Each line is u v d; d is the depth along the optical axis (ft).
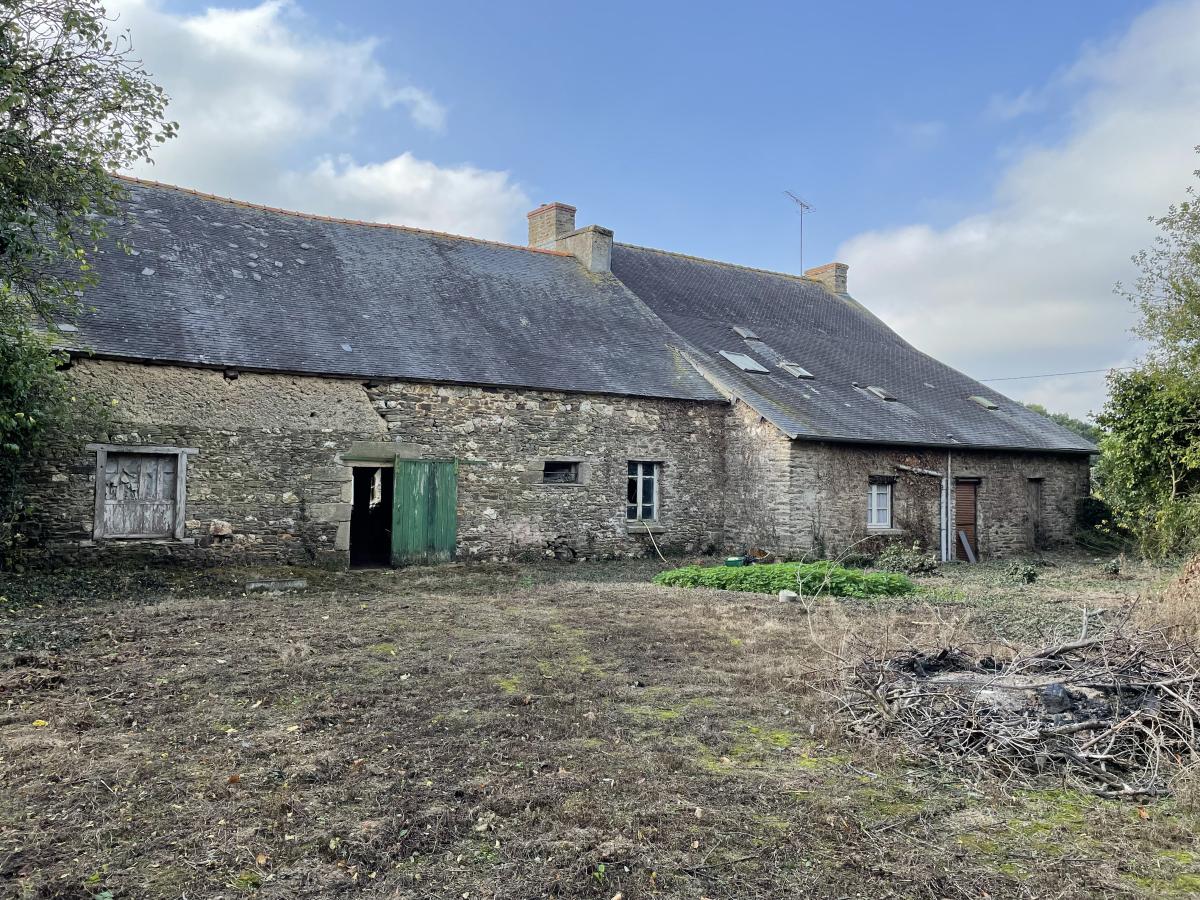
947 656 19.42
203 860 10.89
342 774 13.73
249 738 15.33
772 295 73.56
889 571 44.24
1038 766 14.47
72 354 33.60
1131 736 14.80
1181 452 46.50
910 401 61.77
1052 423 68.54
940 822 12.63
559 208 66.64
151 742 15.02
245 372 37.70
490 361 45.60
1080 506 65.41
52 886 10.10
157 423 35.65
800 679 19.80
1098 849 11.85
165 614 26.89
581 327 53.42
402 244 53.36
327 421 39.75
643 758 14.83
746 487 51.01
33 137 25.35
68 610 27.09
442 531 43.19
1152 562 47.70
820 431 49.03
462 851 11.30
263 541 38.06
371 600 31.12
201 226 45.29
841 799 13.30
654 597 33.14
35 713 16.39
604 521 48.39
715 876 10.80
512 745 15.25
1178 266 42.83
